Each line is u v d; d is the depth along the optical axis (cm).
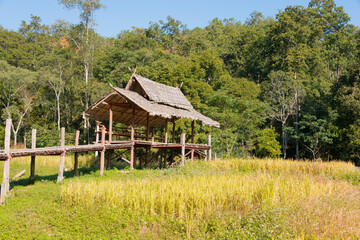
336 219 938
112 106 2055
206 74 4525
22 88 4156
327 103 3797
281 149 4225
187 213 1029
